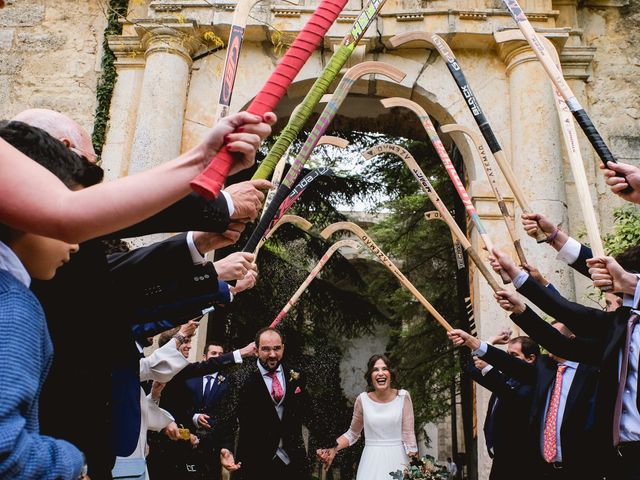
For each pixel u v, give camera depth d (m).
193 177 1.29
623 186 2.91
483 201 7.14
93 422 1.74
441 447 19.75
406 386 13.70
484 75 7.65
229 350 10.74
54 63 7.92
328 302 12.12
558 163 7.07
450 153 8.75
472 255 4.57
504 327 6.75
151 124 7.20
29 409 1.13
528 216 3.75
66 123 2.09
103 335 1.85
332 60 2.11
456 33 7.52
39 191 1.18
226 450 5.25
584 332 3.31
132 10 8.05
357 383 21.55
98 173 1.68
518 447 4.69
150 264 2.39
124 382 1.95
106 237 1.99
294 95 8.01
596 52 7.93
